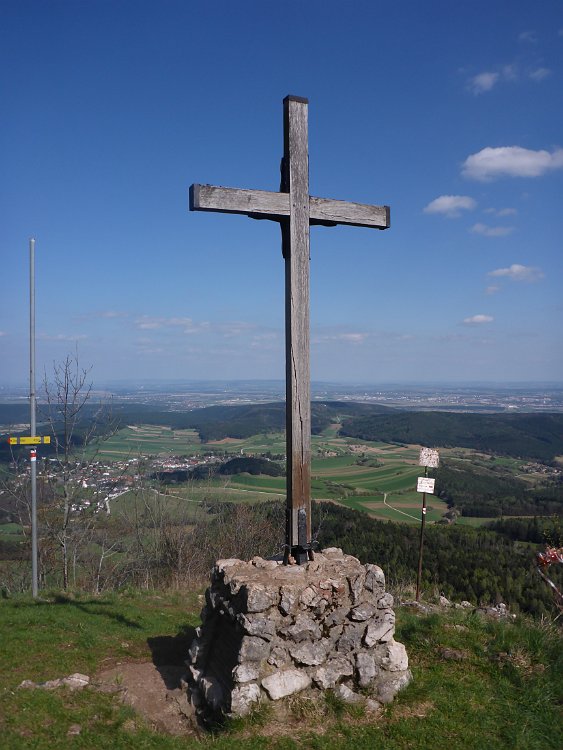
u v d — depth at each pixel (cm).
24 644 632
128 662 600
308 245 568
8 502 1305
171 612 841
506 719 468
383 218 604
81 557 1359
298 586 489
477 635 614
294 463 546
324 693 476
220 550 1489
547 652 566
